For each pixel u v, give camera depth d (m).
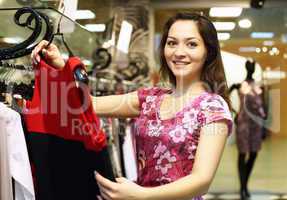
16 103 1.56
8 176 1.35
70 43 2.86
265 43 6.15
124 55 4.79
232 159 5.90
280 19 6.04
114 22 4.08
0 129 1.34
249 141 5.68
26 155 1.39
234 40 5.79
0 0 1.75
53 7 1.78
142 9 5.56
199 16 1.47
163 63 1.60
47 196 1.40
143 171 1.45
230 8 4.93
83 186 1.34
